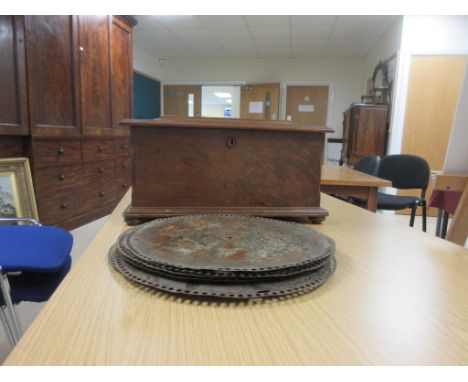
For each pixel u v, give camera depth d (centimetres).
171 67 632
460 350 33
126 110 336
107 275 49
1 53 189
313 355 32
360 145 412
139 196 77
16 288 95
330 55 581
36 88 216
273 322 38
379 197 273
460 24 367
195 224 64
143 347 33
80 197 269
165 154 76
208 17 408
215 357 32
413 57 379
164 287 43
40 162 223
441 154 393
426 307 42
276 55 588
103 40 290
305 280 46
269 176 80
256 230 61
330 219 88
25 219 125
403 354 32
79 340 34
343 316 39
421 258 59
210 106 1121
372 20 408
